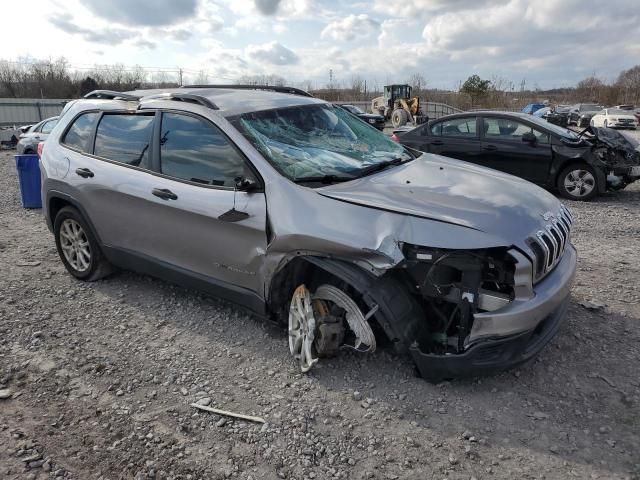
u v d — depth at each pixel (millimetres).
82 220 5027
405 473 2697
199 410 3230
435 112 50250
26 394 3426
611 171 9070
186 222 4027
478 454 2809
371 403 3236
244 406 3250
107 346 4023
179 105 4250
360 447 2883
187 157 4094
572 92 73500
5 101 40219
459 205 3271
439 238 3025
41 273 5598
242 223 3650
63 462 2814
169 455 2857
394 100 40500
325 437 2965
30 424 3123
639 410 3117
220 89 4816
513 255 3037
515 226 3166
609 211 8367
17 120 40875
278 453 2854
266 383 3480
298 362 3689
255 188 3637
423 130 10594
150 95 4699
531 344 3260
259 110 4172
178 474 2719
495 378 3461
